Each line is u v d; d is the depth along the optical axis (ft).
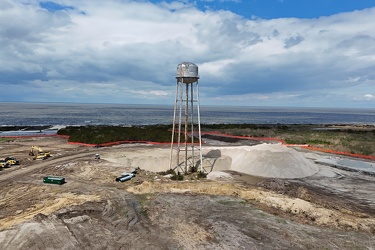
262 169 96.58
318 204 65.41
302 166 98.78
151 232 47.75
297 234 47.52
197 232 47.83
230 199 64.49
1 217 54.80
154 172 96.78
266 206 61.26
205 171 98.53
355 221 53.93
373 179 92.12
